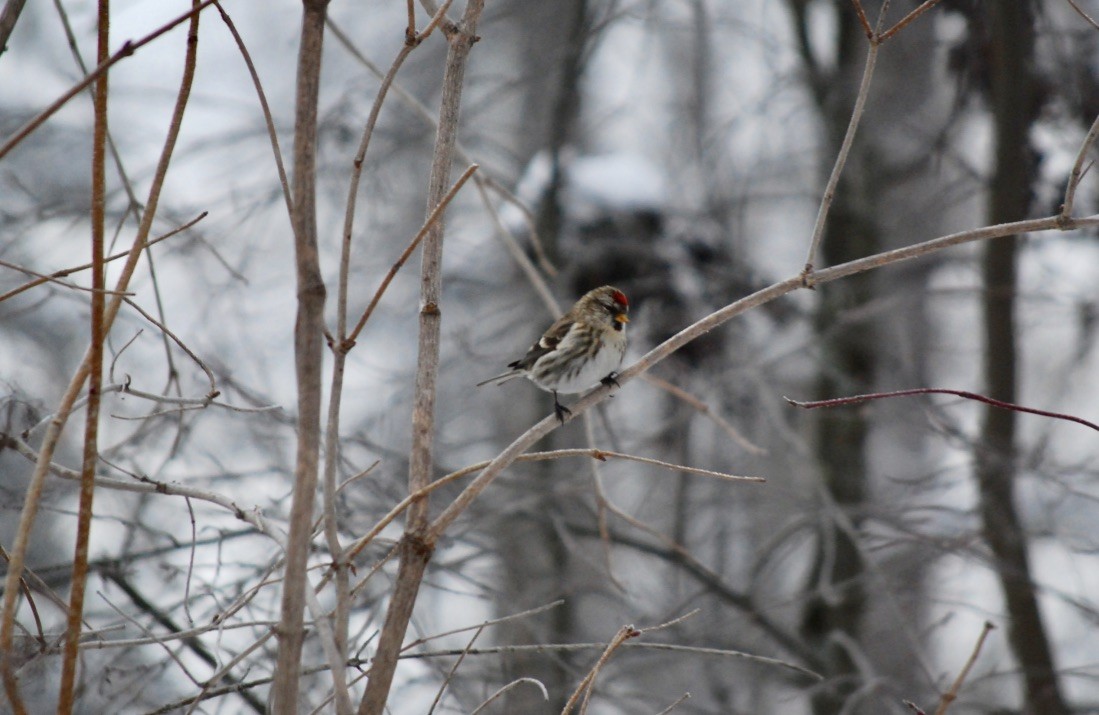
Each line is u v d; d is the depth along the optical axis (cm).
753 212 2031
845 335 1650
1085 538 1257
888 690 1227
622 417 1579
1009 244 1444
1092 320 1537
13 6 584
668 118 1975
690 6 1769
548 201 1605
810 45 1728
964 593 1270
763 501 1552
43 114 429
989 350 1452
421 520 507
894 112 1772
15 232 1207
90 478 447
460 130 1581
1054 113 1406
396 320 1648
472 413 1747
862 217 1700
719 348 1539
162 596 1034
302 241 446
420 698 990
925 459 1900
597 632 1598
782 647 1557
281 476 1106
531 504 1355
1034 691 1339
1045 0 1439
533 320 1530
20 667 590
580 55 1684
